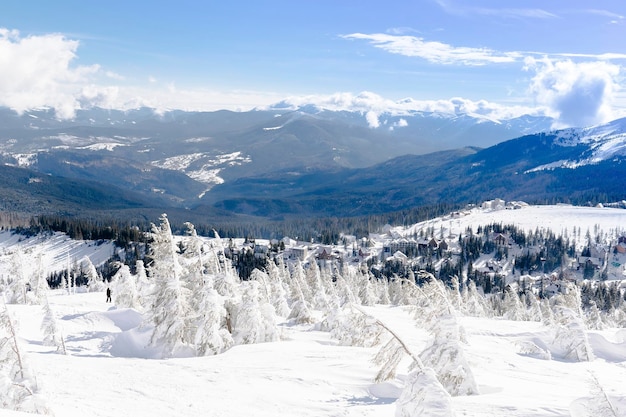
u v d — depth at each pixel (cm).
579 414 1284
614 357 3728
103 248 19262
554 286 17312
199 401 1747
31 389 1492
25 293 6241
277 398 1789
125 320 4609
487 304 11212
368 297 8262
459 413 1540
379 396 1830
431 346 1930
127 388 1928
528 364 2850
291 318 4969
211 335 3266
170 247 3459
